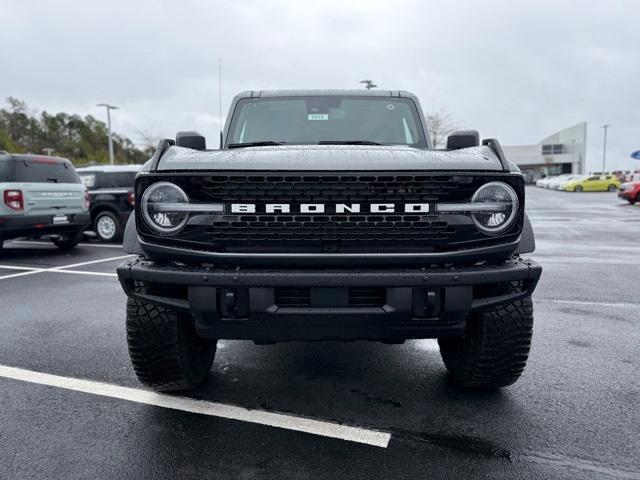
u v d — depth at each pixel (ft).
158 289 8.66
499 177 8.05
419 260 7.86
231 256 7.82
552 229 48.03
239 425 9.14
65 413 9.60
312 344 13.83
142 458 8.05
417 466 7.86
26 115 294.46
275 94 14.03
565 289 21.06
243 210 7.85
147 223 8.06
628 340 14.12
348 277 7.71
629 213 68.54
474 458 8.08
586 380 11.25
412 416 9.50
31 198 29.32
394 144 13.37
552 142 325.83
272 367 12.05
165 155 8.55
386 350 13.32
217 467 7.82
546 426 9.12
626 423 9.25
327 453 8.22
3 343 13.83
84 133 324.60
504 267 8.15
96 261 28.99
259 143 12.89
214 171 7.84
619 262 28.40
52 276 24.06
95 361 12.42
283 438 8.69
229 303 7.88
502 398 10.30
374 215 7.88
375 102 13.93
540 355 12.87
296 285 7.72
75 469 7.74
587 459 8.06
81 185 32.94
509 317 9.25
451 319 8.13
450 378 11.28
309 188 7.84
